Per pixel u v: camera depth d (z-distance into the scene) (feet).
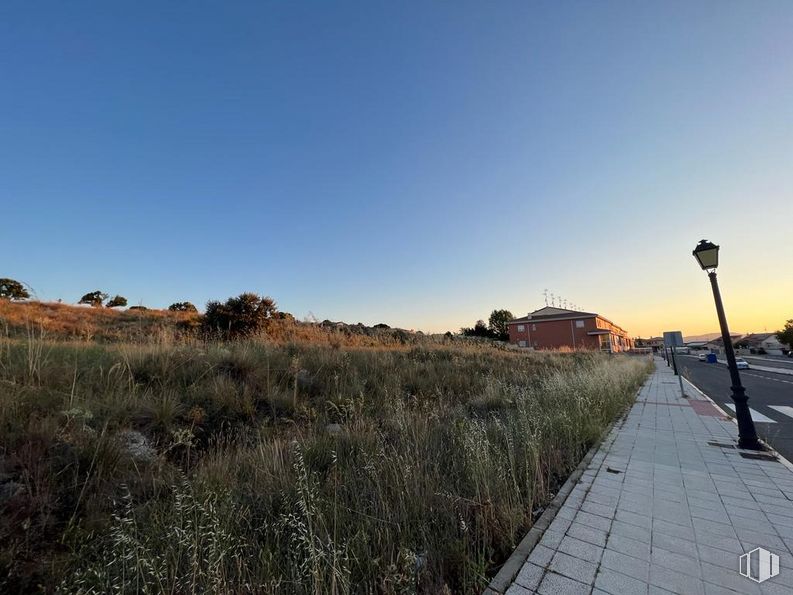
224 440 15.87
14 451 10.63
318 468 13.58
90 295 91.20
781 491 13.91
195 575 7.27
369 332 76.13
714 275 22.39
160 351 22.15
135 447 12.75
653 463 17.20
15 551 7.71
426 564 8.66
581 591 8.32
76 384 16.06
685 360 164.86
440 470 13.70
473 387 32.94
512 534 10.22
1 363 16.16
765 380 65.87
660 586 8.48
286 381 23.95
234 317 44.21
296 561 8.14
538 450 15.51
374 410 22.33
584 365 55.11
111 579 7.43
